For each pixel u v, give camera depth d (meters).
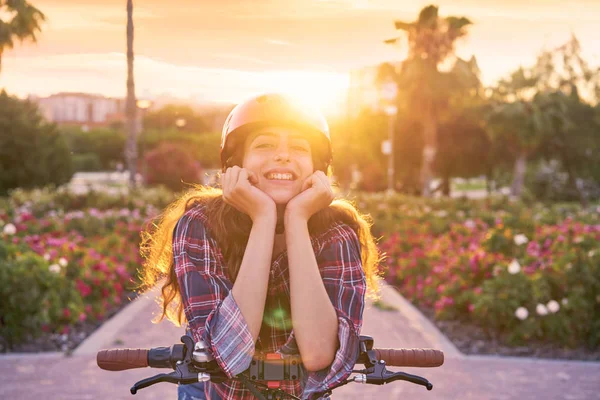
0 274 7.91
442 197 25.97
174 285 2.36
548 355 7.87
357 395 6.04
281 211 2.01
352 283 1.95
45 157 38.16
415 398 5.98
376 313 9.79
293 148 1.99
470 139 50.47
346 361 1.81
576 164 50.94
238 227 1.97
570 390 6.33
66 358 7.20
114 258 11.79
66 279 9.01
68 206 21.22
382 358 1.98
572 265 8.55
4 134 37.34
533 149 47.66
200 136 68.50
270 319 2.03
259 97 2.01
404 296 11.41
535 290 8.39
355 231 2.11
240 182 1.88
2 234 9.81
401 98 39.22
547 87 45.12
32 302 7.96
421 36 35.28
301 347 1.82
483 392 6.20
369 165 51.19
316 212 2.04
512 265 8.52
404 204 22.91
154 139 72.19
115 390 6.06
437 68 37.06
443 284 10.35
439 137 50.56
